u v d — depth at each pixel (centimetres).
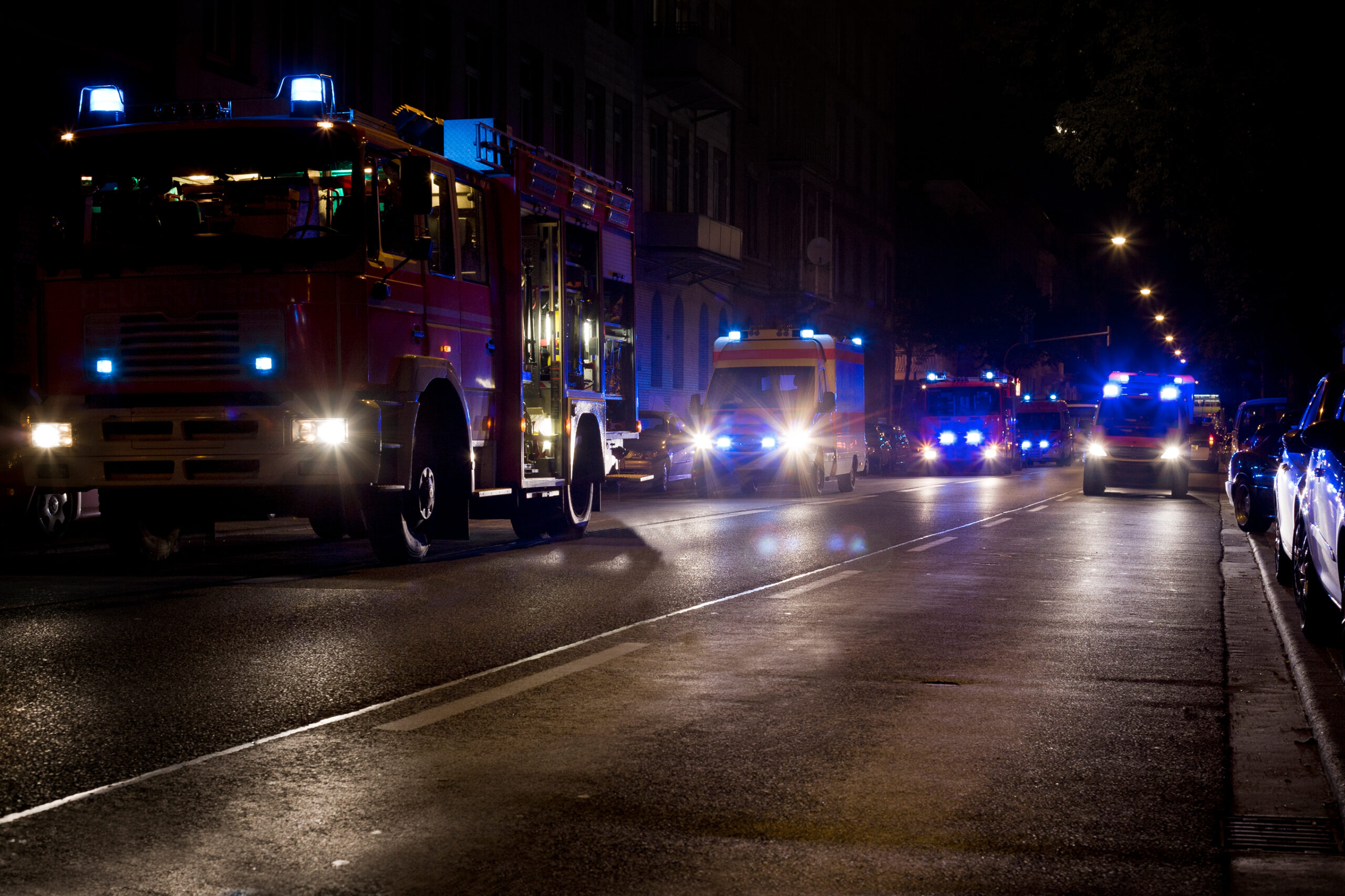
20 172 2089
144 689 749
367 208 1238
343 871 455
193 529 1811
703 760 607
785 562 1470
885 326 7331
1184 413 3109
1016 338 7856
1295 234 1897
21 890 434
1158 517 2345
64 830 497
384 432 1260
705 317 4953
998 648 927
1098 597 1224
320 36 2814
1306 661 855
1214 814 534
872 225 7119
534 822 512
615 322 1816
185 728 657
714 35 4566
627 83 4334
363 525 1367
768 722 688
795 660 868
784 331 3067
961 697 756
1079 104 1864
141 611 1044
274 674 794
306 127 1234
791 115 5809
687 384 4766
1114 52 1825
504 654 872
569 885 444
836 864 468
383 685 767
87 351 1258
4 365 2078
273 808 526
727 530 1911
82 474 1257
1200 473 4962
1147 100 1786
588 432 1742
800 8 5922
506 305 1521
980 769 599
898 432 5481
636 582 1266
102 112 1288
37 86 2131
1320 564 910
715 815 524
